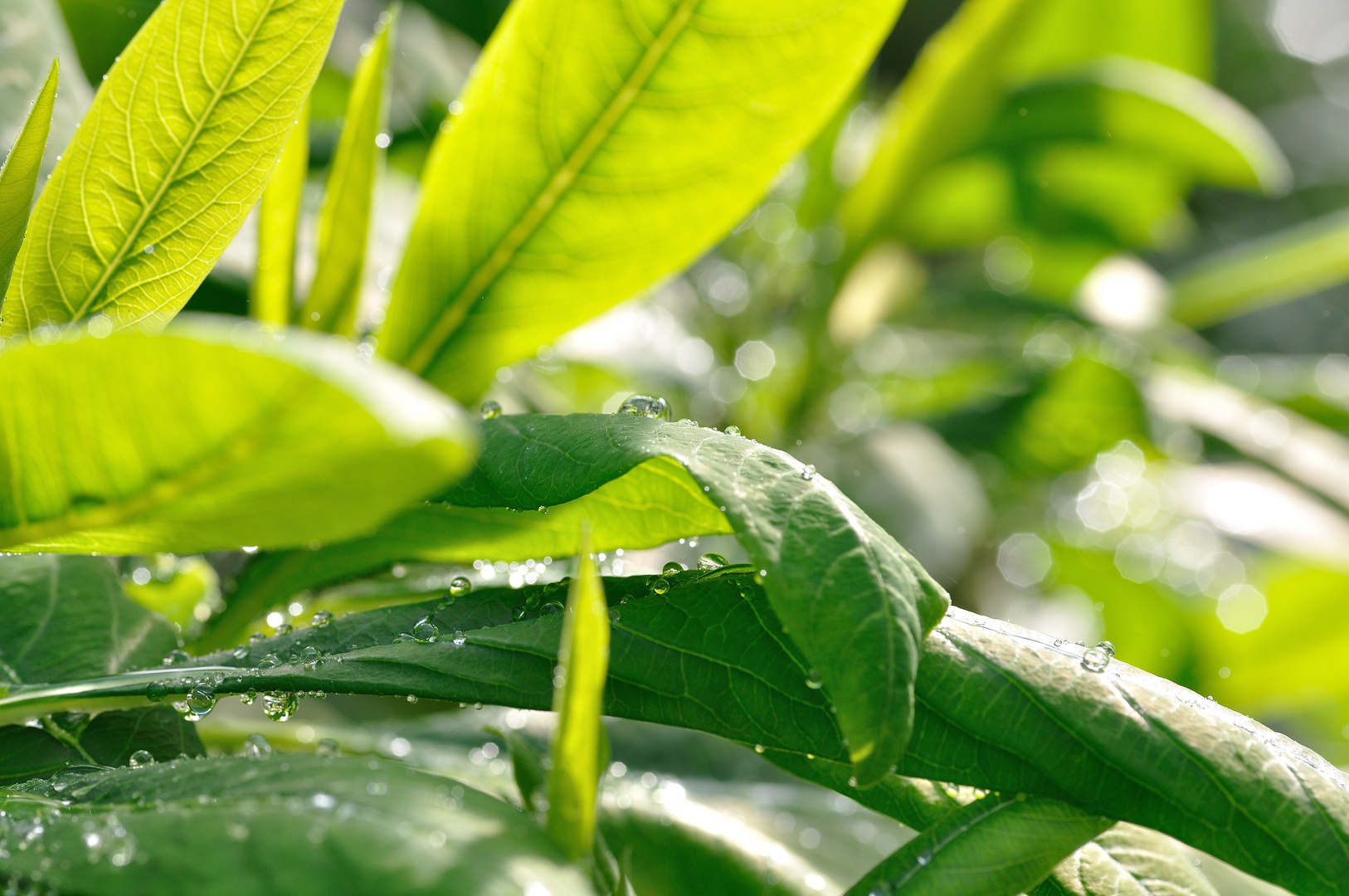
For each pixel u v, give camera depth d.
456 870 0.33
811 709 0.36
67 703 0.36
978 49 0.59
